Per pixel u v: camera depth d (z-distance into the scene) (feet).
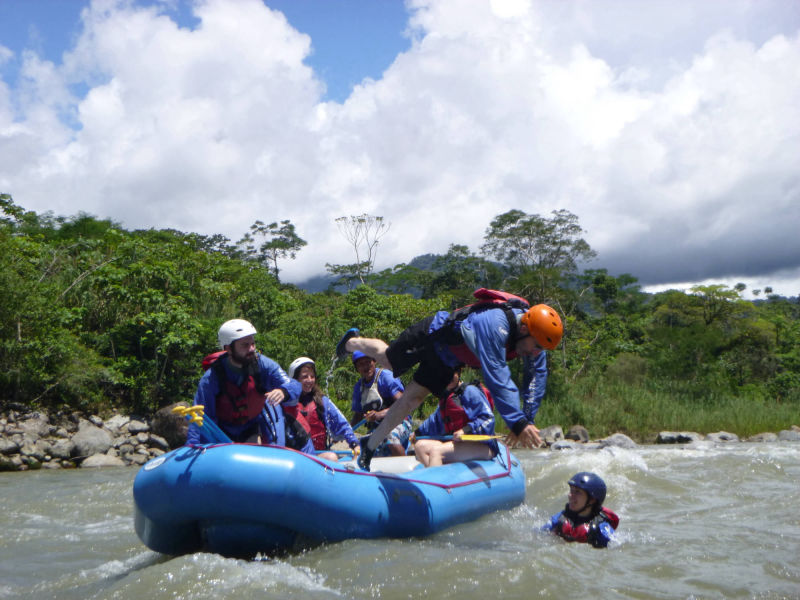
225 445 14.51
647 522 18.81
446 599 11.34
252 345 16.22
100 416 49.49
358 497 15.06
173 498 14.15
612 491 23.77
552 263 148.25
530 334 15.35
